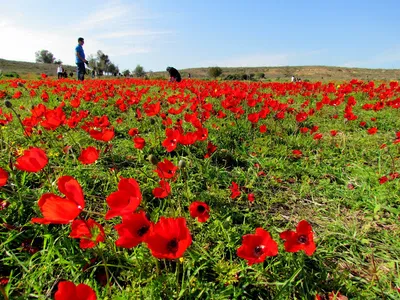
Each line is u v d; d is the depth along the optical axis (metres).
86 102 6.37
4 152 3.11
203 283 1.81
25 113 5.00
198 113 4.64
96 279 1.89
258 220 2.51
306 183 3.11
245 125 4.72
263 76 52.75
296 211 2.74
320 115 6.00
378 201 2.78
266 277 1.90
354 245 2.25
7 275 1.90
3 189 2.26
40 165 1.78
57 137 3.52
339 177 3.32
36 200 2.40
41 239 2.19
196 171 3.17
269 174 3.28
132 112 5.42
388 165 3.55
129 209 1.34
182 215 2.22
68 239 2.09
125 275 1.87
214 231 2.20
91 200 2.62
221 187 3.04
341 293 1.82
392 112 6.04
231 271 1.85
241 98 5.89
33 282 1.78
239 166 3.56
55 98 6.95
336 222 2.48
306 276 1.87
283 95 8.85
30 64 67.94
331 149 4.06
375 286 1.88
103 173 2.88
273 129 4.77
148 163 3.22
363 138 4.43
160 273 1.86
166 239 1.33
